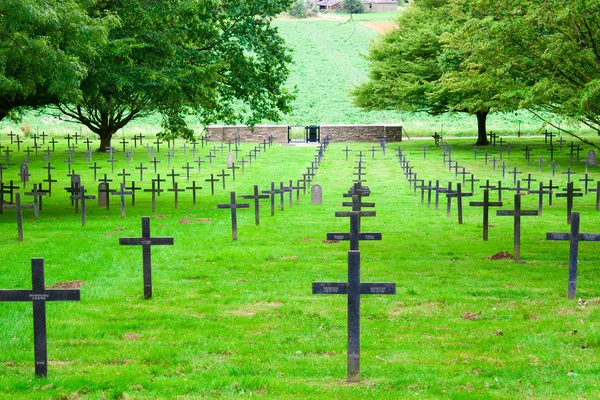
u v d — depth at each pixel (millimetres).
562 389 8922
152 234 22906
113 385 9289
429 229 24219
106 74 26422
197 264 17828
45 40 22266
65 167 46719
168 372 9938
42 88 27797
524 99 20000
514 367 9828
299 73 110750
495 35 18906
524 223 25297
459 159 49812
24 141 67062
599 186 28000
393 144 63125
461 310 13164
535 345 10875
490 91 25438
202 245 20766
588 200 31719
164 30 28922
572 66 18625
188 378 9633
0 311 13023
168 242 14172
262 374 9828
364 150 57156
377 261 18203
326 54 123312
